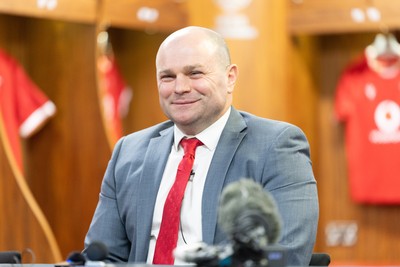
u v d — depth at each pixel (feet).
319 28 35.70
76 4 32.42
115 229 17.53
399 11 34.83
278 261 11.40
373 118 37.83
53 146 34.14
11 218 29.32
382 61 37.78
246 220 11.30
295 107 36.91
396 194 37.63
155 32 38.42
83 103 33.76
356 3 35.27
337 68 39.32
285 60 36.04
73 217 33.91
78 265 13.38
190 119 16.51
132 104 38.81
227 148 16.66
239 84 35.88
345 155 39.40
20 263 15.55
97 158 33.58
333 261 39.24
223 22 35.83
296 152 16.80
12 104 32.71
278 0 35.88
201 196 16.33
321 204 39.58
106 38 36.35
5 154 29.25
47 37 34.35
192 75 16.44
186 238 16.15
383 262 38.73
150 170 17.15
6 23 34.19
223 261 11.55
